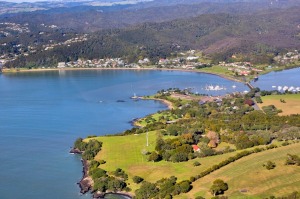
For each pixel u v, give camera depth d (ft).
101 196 612.70
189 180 600.80
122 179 643.45
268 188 553.64
